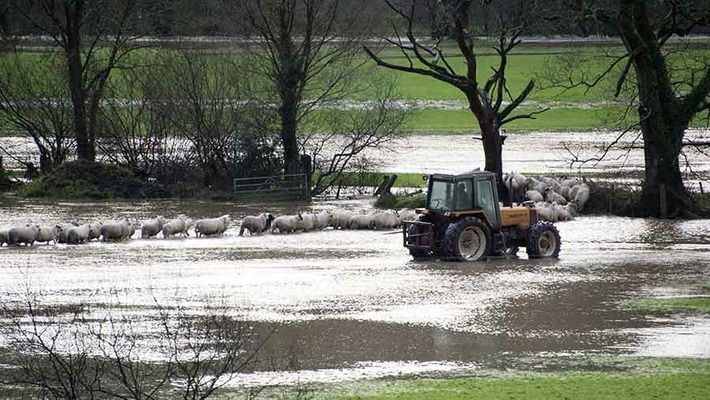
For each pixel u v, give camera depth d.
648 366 64.56
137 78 180.88
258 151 176.12
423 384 60.81
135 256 109.81
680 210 144.75
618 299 85.00
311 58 175.88
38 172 187.88
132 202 166.75
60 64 186.62
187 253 112.38
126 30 185.25
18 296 85.44
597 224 138.62
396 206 157.38
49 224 129.00
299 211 153.25
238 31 177.75
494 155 152.12
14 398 57.50
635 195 150.38
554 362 65.75
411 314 79.31
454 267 101.62
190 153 178.62
